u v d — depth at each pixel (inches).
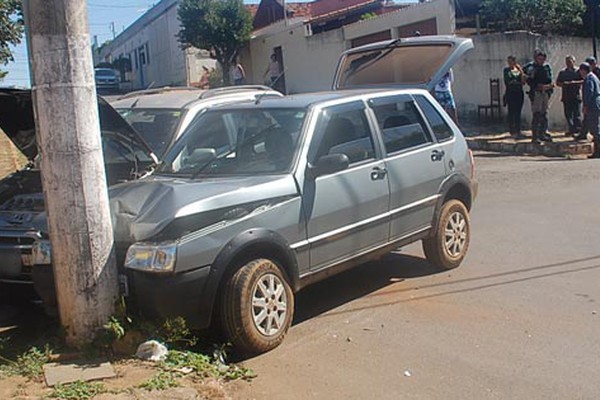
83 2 197.9
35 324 246.8
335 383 193.3
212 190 212.8
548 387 186.9
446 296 265.9
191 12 1249.4
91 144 198.4
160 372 186.2
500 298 260.8
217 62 1403.8
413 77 422.0
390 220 262.2
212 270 202.4
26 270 247.4
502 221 386.9
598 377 192.1
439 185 287.1
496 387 188.1
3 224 253.3
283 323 220.4
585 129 641.0
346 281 290.7
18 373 187.2
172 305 197.9
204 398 175.5
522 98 688.4
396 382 193.2
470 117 812.6
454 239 297.9
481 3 861.8
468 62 804.0
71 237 197.5
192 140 263.9
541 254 318.0
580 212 399.2
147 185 229.5
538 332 225.8
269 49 1241.4
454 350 214.1
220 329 209.8
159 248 196.4
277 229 218.8
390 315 247.4
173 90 383.6
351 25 1012.5
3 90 251.9
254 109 258.2
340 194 241.1
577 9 812.6
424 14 871.1
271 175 229.1
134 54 1957.4
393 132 273.3
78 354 196.7
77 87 195.9
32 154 302.7
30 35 195.6
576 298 257.6
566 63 685.9
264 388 190.2
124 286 204.1
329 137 247.1
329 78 1079.0
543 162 590.2
